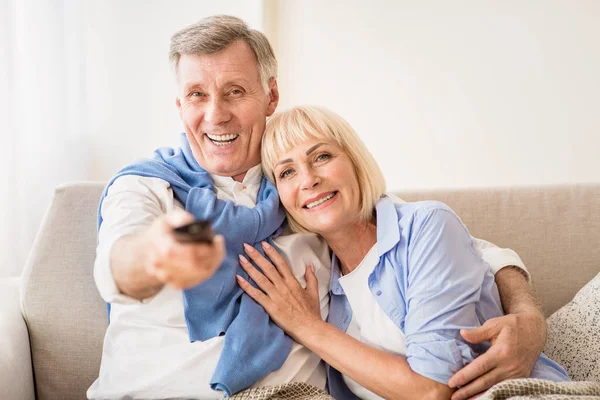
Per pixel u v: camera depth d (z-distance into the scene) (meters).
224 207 1.41
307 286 1.42
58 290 1.58
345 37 2.73
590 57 2.74
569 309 1.60
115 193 1.37
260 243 1.42
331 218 1.36
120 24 2.47
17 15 2.14
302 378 1.36
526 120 2.77
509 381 1.13
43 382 1.56
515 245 1.76
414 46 2.74
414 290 1.30
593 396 1.10
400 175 2.78
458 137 2.78
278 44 2.72
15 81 2.11
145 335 1.35
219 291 1.33
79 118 2.34
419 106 2.76
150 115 2.52
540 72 2.75
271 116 1.52
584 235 1.77
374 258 1.40
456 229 1.35
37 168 2.22
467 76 2.76
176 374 1.30
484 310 1.36
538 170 2.78
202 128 1.46
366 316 1.39
